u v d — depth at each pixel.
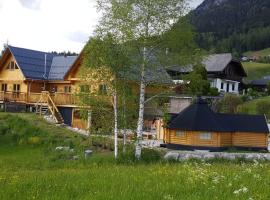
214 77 88.12
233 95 66.31
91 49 31.36
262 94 85.56
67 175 14.52
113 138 37.56
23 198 10.11
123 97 32.72
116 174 14.61
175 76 33.06
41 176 14.48
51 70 59.94
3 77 60.22
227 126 40.31
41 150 36.34
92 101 32.69
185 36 31.16
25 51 60.06
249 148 40.78
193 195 10.01
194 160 30.75
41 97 51.94
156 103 34.53
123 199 9.60
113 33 31.20
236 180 12.41
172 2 30.98
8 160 31.70
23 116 46.47
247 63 151.62
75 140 38.34
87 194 10.34
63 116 50.75
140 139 31.41
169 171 15.27
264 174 14.28
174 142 39.47
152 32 30.97
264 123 41.50
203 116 39.56
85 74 33.00
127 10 30.58
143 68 31.61
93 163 28.84
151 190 10.69
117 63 30.78
